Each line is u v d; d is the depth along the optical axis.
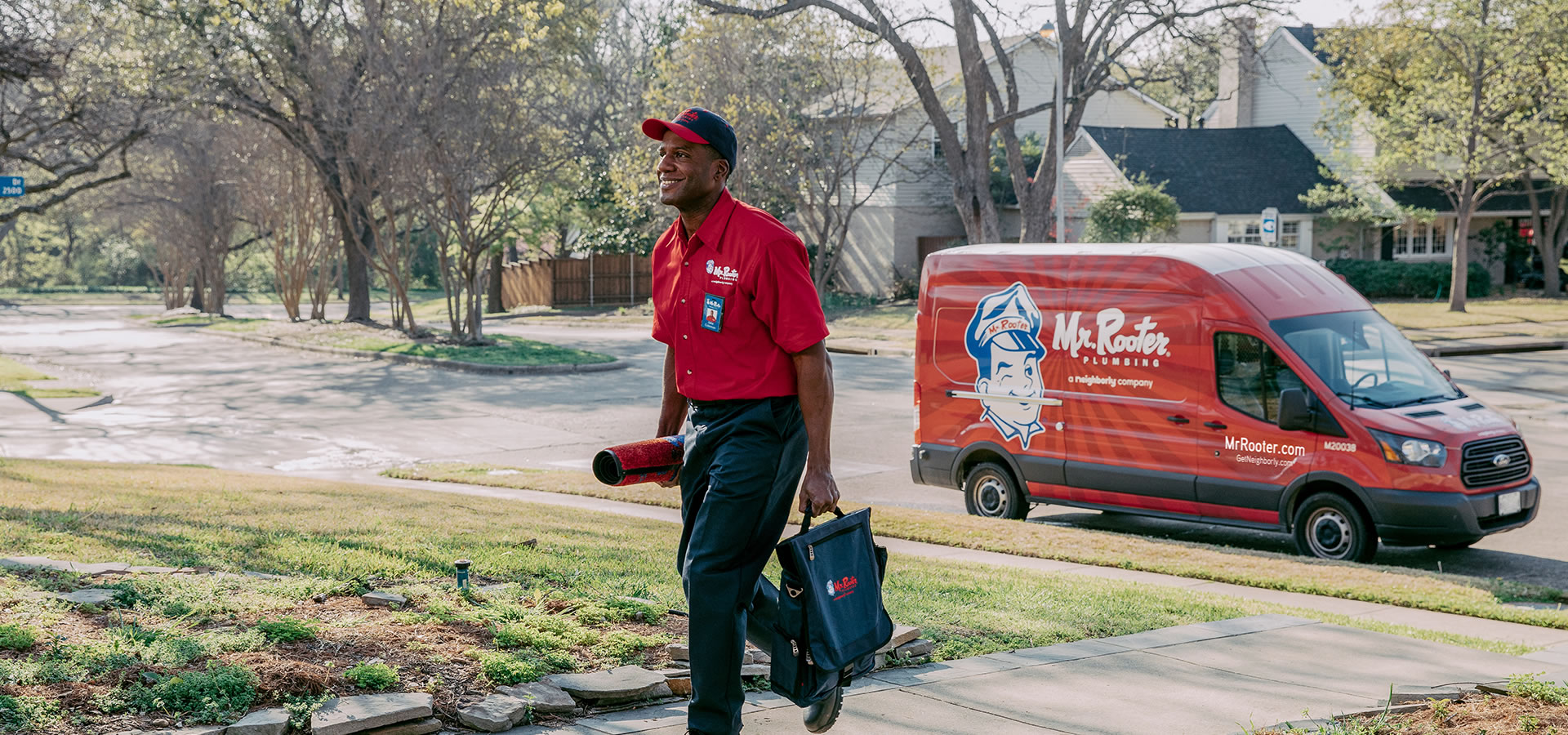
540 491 14.41
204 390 26.78
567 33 42.06
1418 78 36.84
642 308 54.00
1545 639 7.76
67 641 4.95
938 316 13.15
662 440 3.92
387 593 6.07
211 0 34.94
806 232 51.50
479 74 33.78
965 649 6.22
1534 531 11.95
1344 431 10.61
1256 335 11.07
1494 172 40.72
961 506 13.94
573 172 44.53
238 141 47.72
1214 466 11.34
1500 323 34.19
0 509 9.65
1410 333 32.38
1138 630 6.91
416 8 33.00
